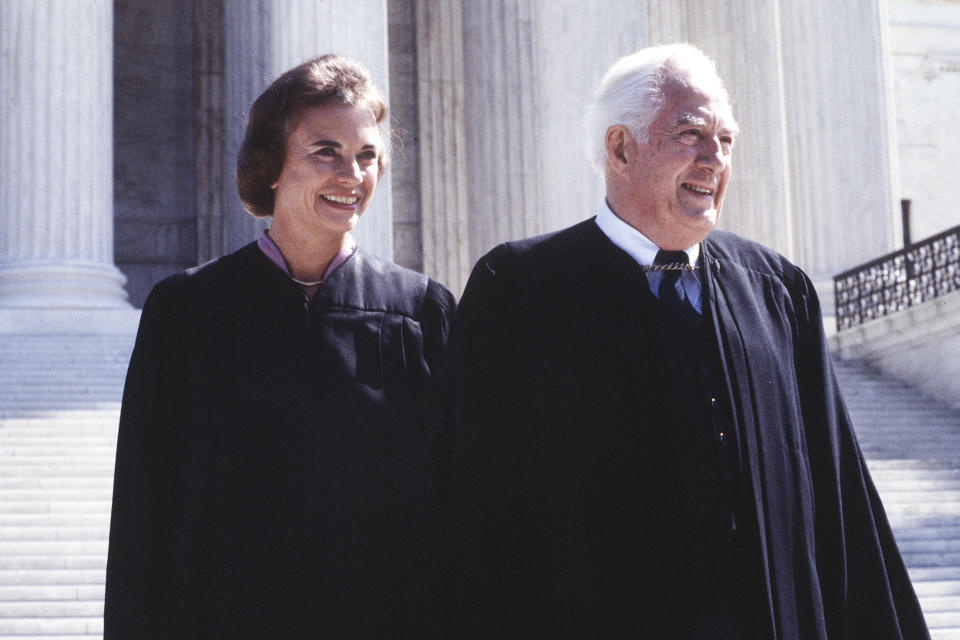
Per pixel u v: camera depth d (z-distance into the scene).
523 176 20.16
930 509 11.52
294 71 3.06
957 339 16.28
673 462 2.71
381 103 3.12
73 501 9.93
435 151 23.92
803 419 2.92
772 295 2.98
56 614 8.23
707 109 2.83
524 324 2.90
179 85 24.22
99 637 7.96
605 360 2.80
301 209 3.01
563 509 2.73
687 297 2.88
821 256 20.91
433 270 23.52
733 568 2.66
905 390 16.80
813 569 2.73
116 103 23.83
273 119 3.02
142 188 23.72
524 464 2.84
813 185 21.12
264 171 3.06
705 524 2.67
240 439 2.88
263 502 2.83
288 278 3.03
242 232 16.78
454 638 2.87
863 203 20.98
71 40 17.16
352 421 2.90
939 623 8.56
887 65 21.69
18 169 16.80
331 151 3.00
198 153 23.95
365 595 2.83
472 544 2.84
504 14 20.56
